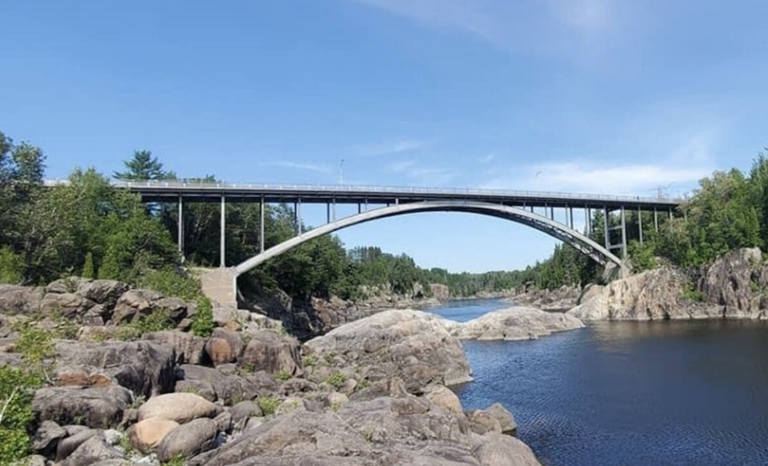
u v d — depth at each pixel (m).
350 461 9.70
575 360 38.53
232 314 33.38
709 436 19.64
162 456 11.55
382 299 156.25
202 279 50.38
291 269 75.31
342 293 110.38
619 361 36.78
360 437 11.16
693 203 86.25
